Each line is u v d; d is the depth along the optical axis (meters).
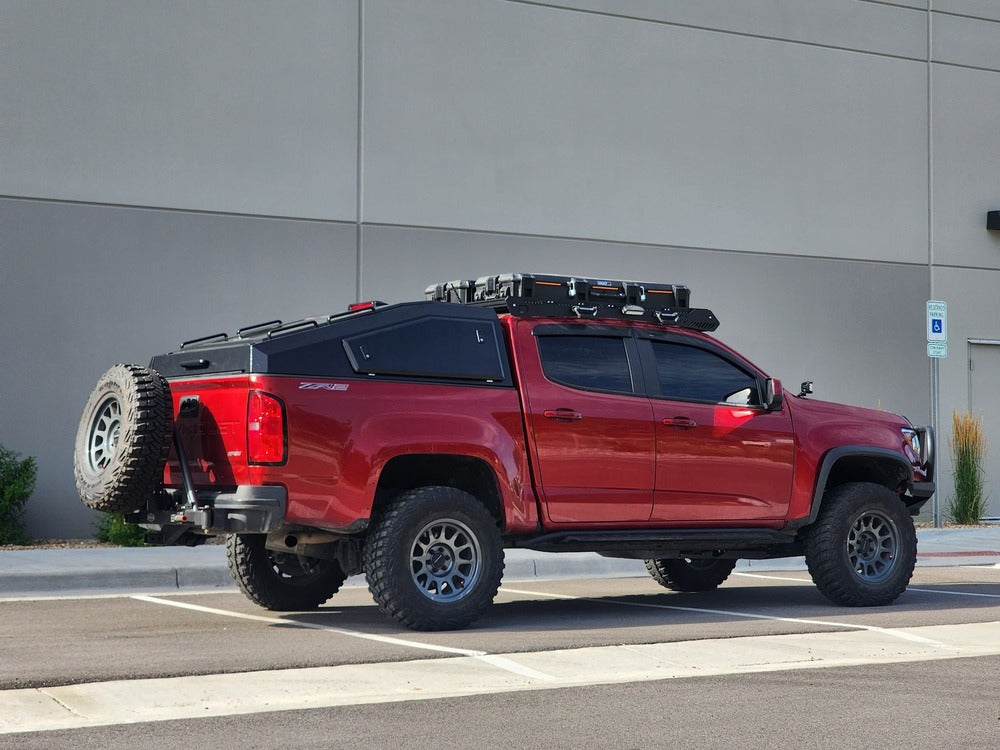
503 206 19.94
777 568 16.53
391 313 10.11
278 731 6.69
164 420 9.73
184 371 10.25
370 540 9.88
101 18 17.50
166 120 17.84
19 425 16.92
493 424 10.33
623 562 15.74
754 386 11.70
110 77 17.53
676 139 21.25
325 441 9.62
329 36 18.84
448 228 19.56
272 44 18.48
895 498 12.18
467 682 8.01
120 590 13.39
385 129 19.17
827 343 22.42
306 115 18.67
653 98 21.09
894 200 23.12
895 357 23.03
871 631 10.24
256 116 18.36
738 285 21.69
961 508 22.33
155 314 17.72
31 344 17.02
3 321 16.86
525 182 20.12
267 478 9.44
